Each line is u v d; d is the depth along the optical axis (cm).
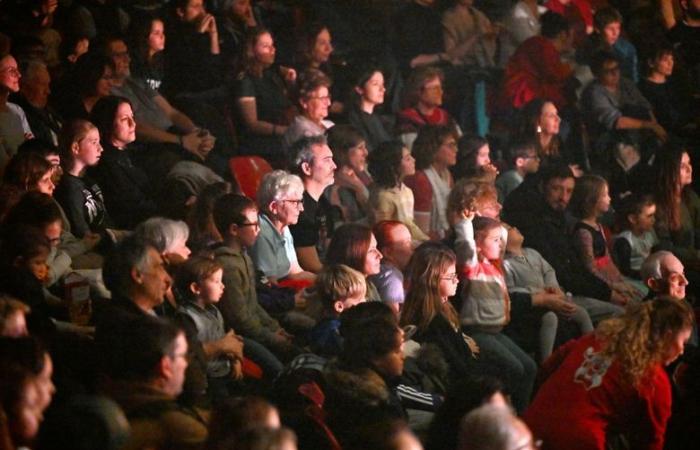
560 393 1877
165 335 1614
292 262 2439
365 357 1839
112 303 1834
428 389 2188
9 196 2102
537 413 1880
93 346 1783
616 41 3922
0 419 1430
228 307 2130
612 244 2984
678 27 4075
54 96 2795
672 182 3178
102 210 2375
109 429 1476
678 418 1938
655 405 1842
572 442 1842
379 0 3778
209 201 2314
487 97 3588
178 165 2603
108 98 2522
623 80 3700
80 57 2783
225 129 3045
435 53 3709
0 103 2461
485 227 2444
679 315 1847
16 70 2469
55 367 1767
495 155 3469
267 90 3103
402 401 2045
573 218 2881
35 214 2000
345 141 2845
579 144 3553
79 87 2761
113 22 3219
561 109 3575
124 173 2519
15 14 2916
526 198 2830
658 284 2512
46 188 2150
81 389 1748
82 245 2209
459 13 3738
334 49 3684
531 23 3816
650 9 4072
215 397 1970
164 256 2034
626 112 3641
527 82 3556
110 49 2894
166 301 2008
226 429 1474
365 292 2116
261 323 2188
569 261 2777
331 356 2059
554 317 2572
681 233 3177
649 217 3006
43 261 1858
